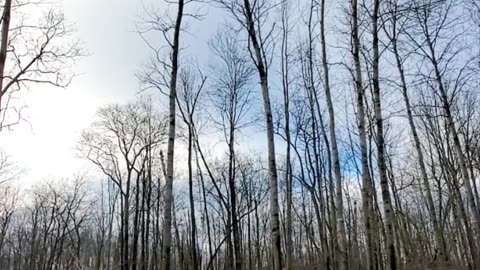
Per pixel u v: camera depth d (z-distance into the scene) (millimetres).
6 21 12055
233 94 22969
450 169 23125
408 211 29344
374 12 12977
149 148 33844
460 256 25094
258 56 13883
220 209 37156
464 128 24453
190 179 21266
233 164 22234
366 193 15336
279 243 12148
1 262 52156
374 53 12727
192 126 22438
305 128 29125
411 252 20875
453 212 25141
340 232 15461
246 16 14516
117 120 34281
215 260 31734
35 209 50875
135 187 36344
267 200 30031
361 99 14148
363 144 14797
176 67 14109
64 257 36031
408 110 20344
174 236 32312
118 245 39688
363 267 26484
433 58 18891
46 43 17625
